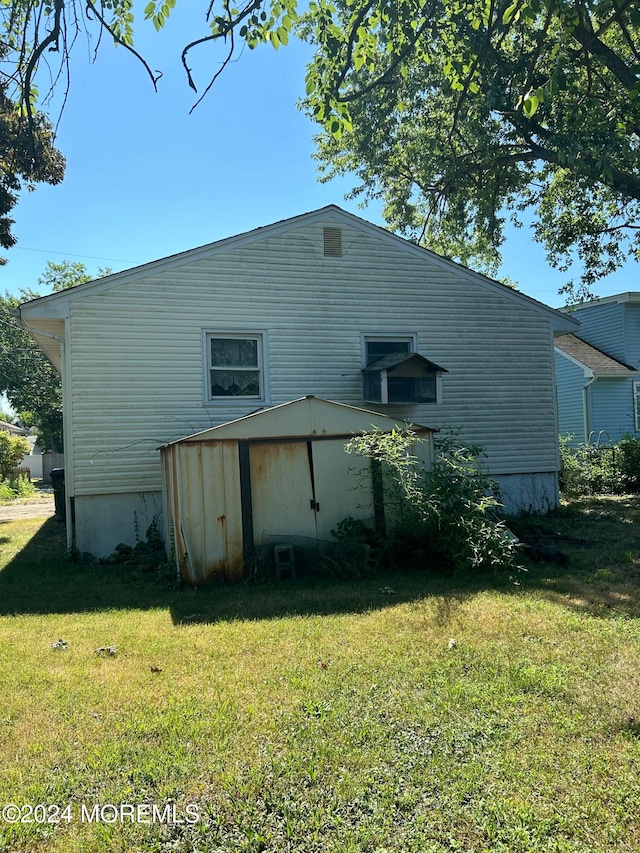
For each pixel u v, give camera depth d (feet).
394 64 16.25
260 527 24.64
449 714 10.98
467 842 7.57
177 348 32.04
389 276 36.70
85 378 30.48
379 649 14.67
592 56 24.47
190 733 10.41
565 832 7.73
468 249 56.49
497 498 38.06
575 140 25.63
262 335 33.81
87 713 11.39
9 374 127.03
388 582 22.67
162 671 13.69
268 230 34.04
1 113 19.47
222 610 19.34
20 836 7.86
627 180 28.68
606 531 33.06
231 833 7.86
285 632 16.43
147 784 8.97
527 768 9.14
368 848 7.51
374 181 55.21
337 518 25.72
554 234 47.96
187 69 11.09
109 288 30.96
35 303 29.94
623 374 62.18
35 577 26.14
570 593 20.18
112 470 30.76
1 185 40.06
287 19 13.08
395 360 34.04
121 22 11.74
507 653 14.21
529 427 40.01
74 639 16.55
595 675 12.76
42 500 77.77
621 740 9.97
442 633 15.87
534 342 40.40
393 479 25.55
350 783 8.82
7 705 11.83
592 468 52.31
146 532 31.01
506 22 15.39
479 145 40.16
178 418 31.91
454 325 38.32
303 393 34.50
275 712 11.22
